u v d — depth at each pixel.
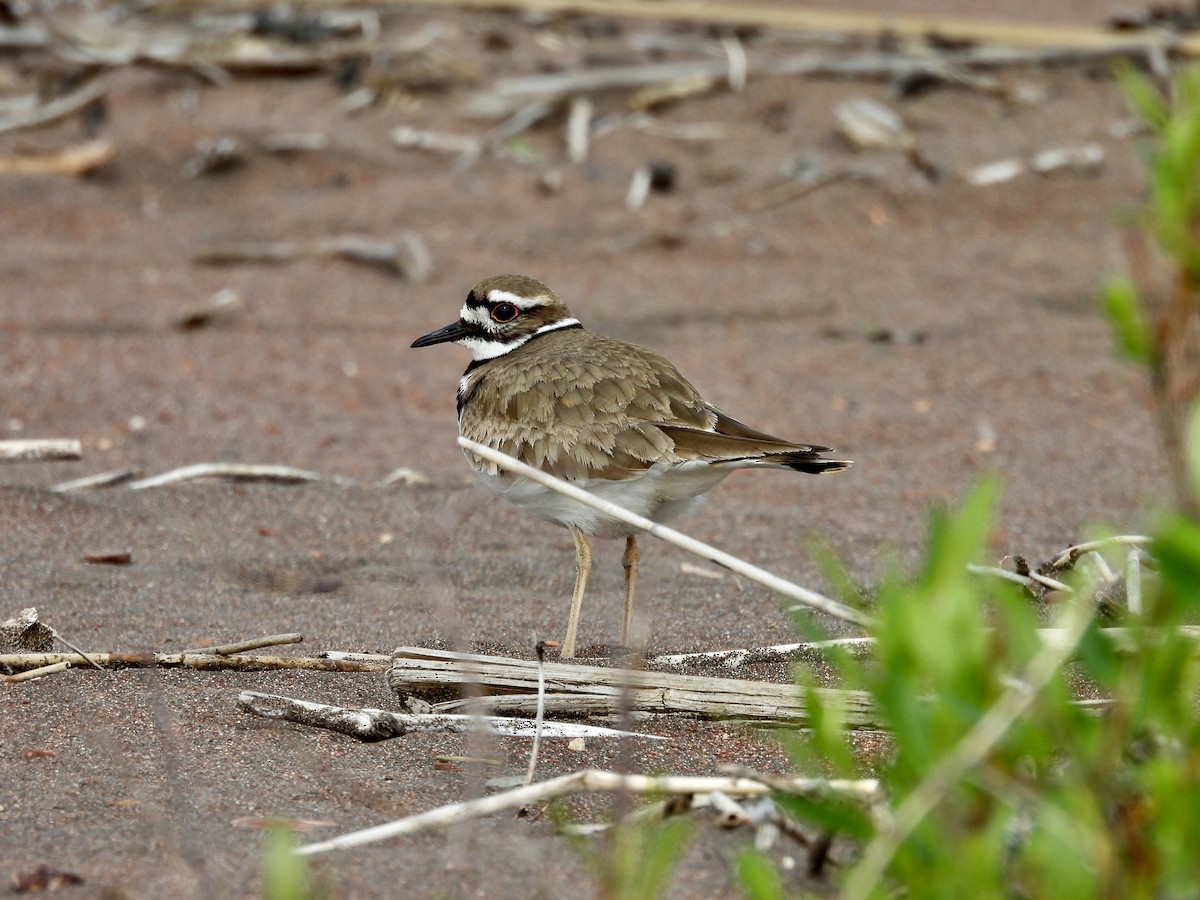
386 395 13.57
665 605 9.26
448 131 18.27
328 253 16.34
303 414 13.07
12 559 9.62
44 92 18.72
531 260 16.16
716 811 5.81
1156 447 12.28
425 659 7.36
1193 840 4.23
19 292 15.33
